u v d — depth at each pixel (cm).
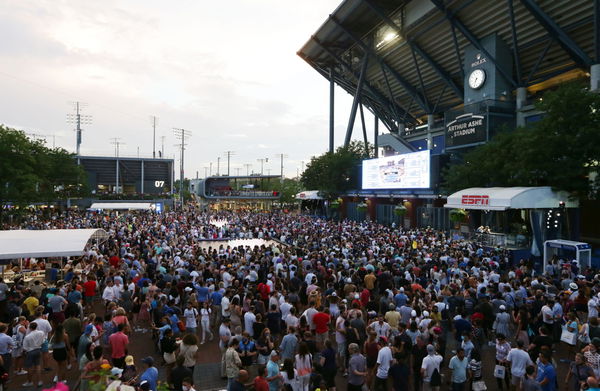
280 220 5062
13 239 1725
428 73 5706
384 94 7075
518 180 2767
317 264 1766
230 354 911
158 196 8169
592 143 2306
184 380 747
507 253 2481
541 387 831
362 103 7794
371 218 5447
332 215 6244
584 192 2544
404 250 2234
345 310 1170
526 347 1052
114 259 2000
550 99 2486
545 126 2491
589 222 3525
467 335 966
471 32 4594
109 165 9169
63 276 1867
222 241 3747
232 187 12162
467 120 4266
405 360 861
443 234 3275
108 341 1089
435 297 1278
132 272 1697
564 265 1881
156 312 1266
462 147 4350
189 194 14062
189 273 1734
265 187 11669
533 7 3747
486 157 3148
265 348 1034
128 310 1462
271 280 1559
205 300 1491
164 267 1792
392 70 6141
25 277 1900
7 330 1148
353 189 5834
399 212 3912
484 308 1225
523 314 1116
